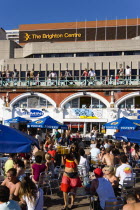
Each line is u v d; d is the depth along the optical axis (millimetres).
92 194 7484
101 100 26859
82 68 33688
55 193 10680
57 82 28000
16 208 5277
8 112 28234
